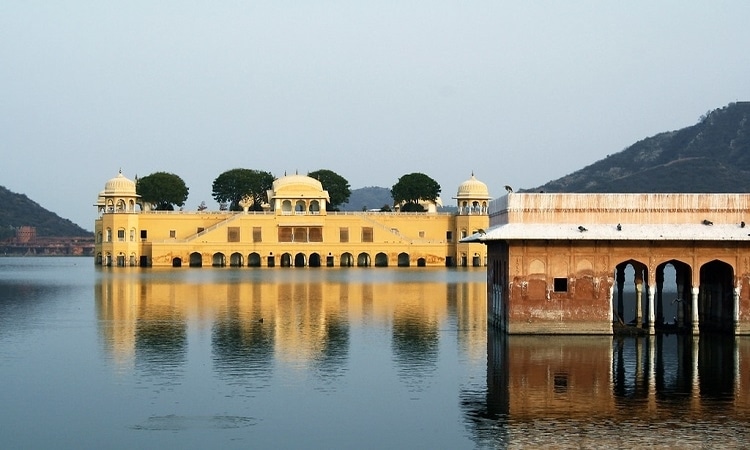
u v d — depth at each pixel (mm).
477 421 30734
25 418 31156
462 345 46062
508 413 31703
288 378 37656
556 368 39250
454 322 56531
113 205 149500
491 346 45062
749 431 29297
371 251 147375
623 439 28422
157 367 40062
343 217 147125
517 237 46062
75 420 30906
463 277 109500
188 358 42344
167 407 32656
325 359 42094
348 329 52906
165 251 144375
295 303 70125
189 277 108375
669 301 75250
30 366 40375
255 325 54844
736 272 46625
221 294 79250
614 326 48125
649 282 46844
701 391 34906
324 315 60844
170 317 59500
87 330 52531
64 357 42688
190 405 32938
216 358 42344
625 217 47031
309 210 150375
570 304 47062
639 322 49125
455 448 27688
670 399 33625
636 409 32188
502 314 49781
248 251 145250
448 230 153250
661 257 46719
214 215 150125
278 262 145625
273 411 32125
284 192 147625
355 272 124375
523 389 35406
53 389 35531
